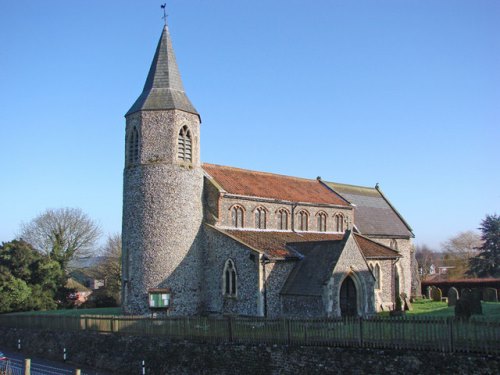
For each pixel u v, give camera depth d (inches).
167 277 1486.2
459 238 4830.2
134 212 1526.8
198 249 1569.9
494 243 3447.3
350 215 2112.5
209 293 1545.3
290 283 1459.2
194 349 1096.8
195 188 1581.0
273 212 1781.5
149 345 1178.0
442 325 806.5
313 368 924.0
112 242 3159.5
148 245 1496.1
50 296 2172.7
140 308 1473.9
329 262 1401.3
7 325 1620.3
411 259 2411.4
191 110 1595.7
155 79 1611.7
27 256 2170.3
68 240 2815.0
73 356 1339.8
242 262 1459.2
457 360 782.5
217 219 1583.4
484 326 765.9
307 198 1951.3
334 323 920.3
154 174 1520.7
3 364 1261.1
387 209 2492.6
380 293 1729.8
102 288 2815.0
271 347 983.6
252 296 1413.6
